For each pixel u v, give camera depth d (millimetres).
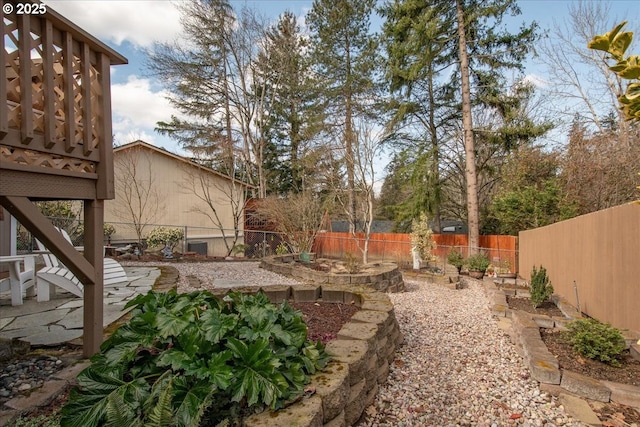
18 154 2037
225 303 2299
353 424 2164
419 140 14297
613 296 4031
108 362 1705
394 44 11898
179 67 14047
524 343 3326
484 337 4082
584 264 4969
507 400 2578
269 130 18172
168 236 10609
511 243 11648
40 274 3857
